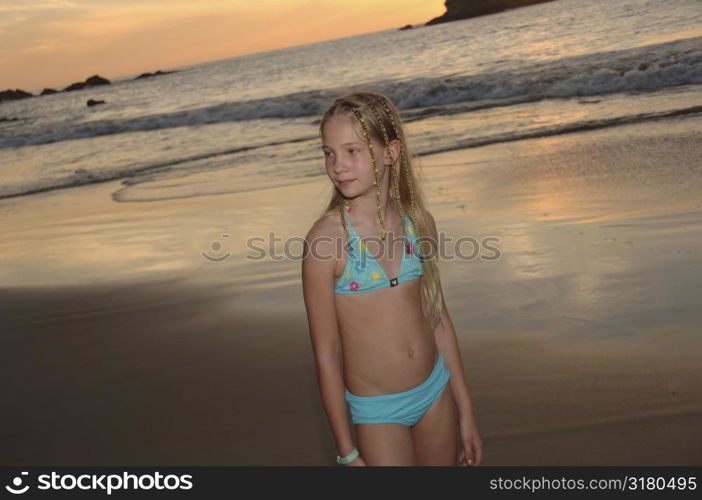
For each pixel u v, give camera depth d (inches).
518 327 173.8
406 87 674.2
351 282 84.7
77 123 904.3
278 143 546.6
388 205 88.7
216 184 420.5
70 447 134.3
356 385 86.8
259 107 755.4
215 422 140.2
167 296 229.0
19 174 566.6
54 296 241.0
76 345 192.2
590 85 559.2
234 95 1002.7
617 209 268.5
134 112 989.8
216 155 532.1
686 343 154.3
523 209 285.0
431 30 1630.2
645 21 823.1
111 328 203.8
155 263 271.1
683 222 241.3
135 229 332.2
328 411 83.3
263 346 178.7
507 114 519.8
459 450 122.6
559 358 154.0
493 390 142.9
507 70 694.5
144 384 161.8
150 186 444.1
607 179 315.9
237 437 133.3
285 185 389.4
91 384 164.2
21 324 214.4
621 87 546.0
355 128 83.0
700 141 357.1
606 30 834.8
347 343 86.9
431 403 88.5
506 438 124.6
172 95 1184.2
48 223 373.1
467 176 356.5
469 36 1176.2
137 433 138.2
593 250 224.2
